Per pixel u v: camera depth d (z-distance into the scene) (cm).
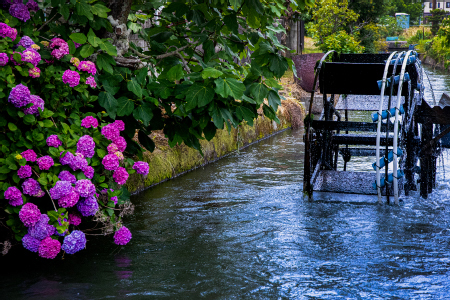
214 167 848
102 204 423
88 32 432
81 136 409
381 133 701
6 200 397
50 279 397
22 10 407
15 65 382
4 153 387
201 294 379
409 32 7906
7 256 439
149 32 513
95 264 430
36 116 398
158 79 442
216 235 516
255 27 461
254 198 659
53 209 420
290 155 959
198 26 480
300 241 502
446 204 645
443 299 376
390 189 680
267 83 445
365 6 2877
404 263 446
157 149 761
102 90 456
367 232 532
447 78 2892
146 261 441
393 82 645
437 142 700
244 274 418
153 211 593
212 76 403
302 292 386
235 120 445
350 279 411
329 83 739
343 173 750
